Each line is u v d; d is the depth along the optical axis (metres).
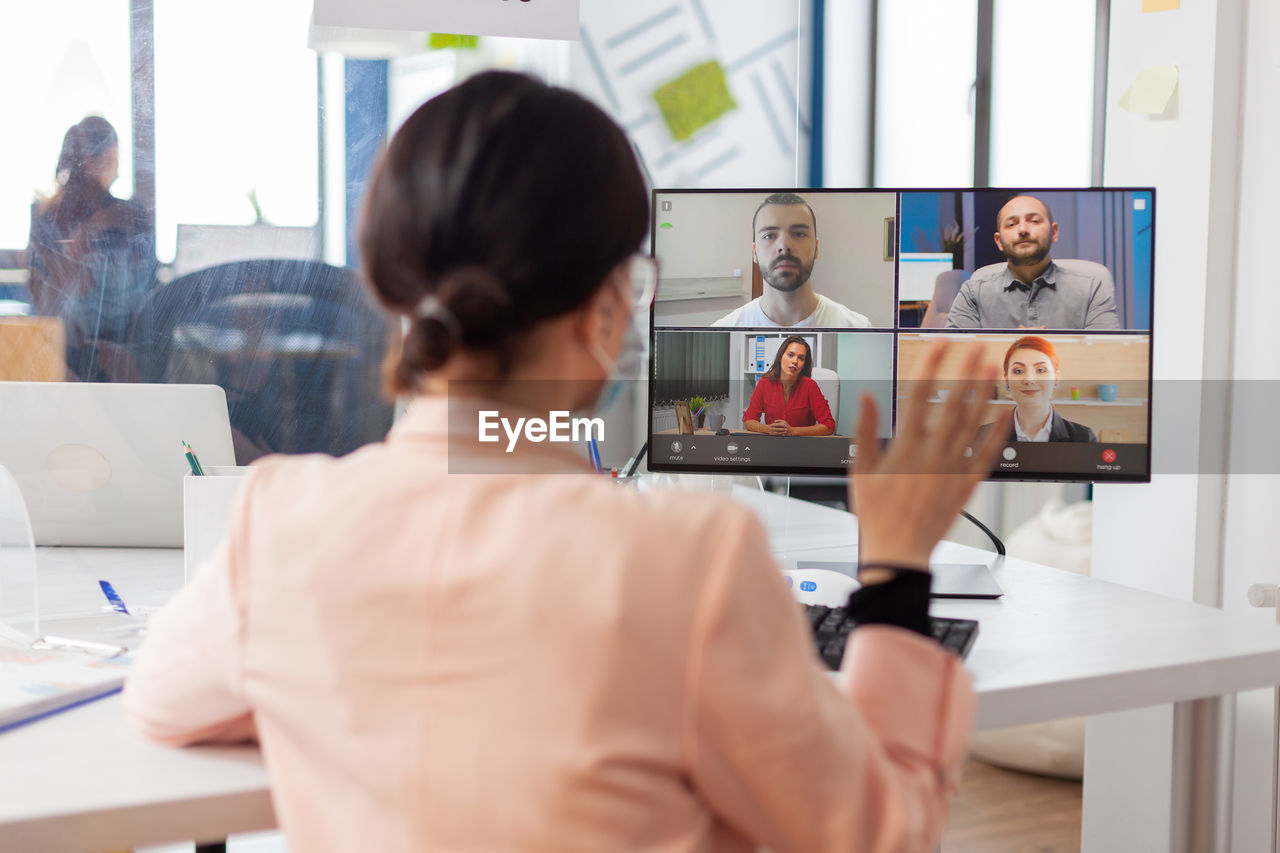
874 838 0.51
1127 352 1.24
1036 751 2.18
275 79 2.18
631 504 0.51
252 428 2.18
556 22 1.55
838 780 0.50
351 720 0.51
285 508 0.57
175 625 0.64
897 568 0.61
